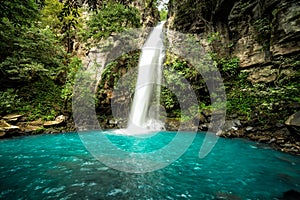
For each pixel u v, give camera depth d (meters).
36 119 8.52
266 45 8.66
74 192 3.23
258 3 9.03
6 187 3.37
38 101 9.36
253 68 9.01
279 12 7.86
